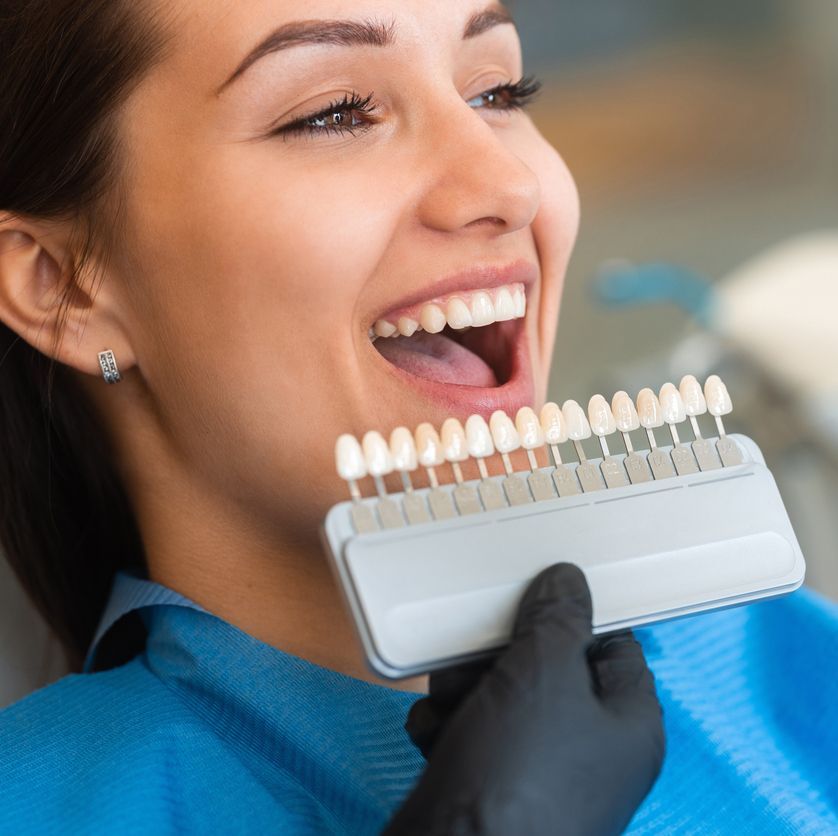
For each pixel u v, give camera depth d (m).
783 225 4.01
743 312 1.90
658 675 0.91
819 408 1.75
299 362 0.76
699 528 0.66
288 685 0.77
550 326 0.92
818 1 4.45
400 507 0.63
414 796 0.58
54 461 0.92
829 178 4.41
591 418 0.69
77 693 0.80
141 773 0.73
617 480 0.67
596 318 3.35
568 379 3.04
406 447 0.64
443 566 0.62
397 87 0.75
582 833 0.58
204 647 0.78
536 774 0.57
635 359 3.08
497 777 0.56
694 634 0.96
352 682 0.77
